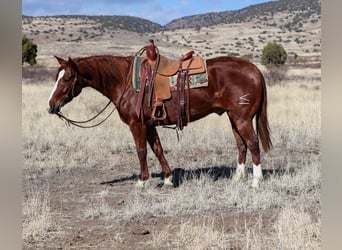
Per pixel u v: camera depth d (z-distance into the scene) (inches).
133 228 223.1
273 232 210.5
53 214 246.2
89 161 375.2
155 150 295.9
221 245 191.3
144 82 278.2
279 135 448.5
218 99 283.4
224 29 4867.1
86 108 663.8
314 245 184.4
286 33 4692.4
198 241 193.3
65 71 278.5
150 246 197.3
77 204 266.5
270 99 751.7
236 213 244.1
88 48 2822.3
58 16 4448.8
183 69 278.8
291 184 288.5
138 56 289.0
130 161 380.8
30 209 241.4
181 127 286.2
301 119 511.5
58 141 441.4
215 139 440.1
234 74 280.1
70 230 221.1
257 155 283.7
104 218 239.1
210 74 280.2
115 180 323.6
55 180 323.6
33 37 3629.4
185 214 244.4
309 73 1457.9
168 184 294.0
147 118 284.2
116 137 449.7
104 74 286.5
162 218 238.5
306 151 398.3
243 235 207.3
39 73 1445.6
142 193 283.7
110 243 202.4
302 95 794.8
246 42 4333.2
